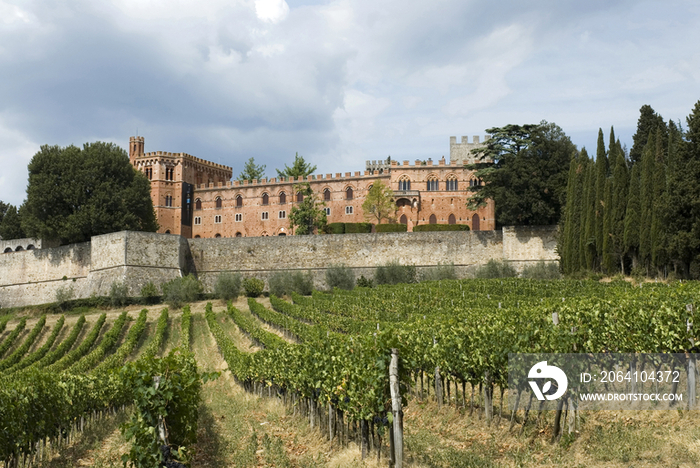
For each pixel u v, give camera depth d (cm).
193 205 11262
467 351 2041
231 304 6512
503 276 6844
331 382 2058
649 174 5281
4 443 1864
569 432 1650
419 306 4291
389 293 5322
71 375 2605
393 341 1692
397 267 7281
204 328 5672
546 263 7081
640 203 5356
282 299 6994
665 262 4997
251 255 7944
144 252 7456
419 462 1656
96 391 2667
